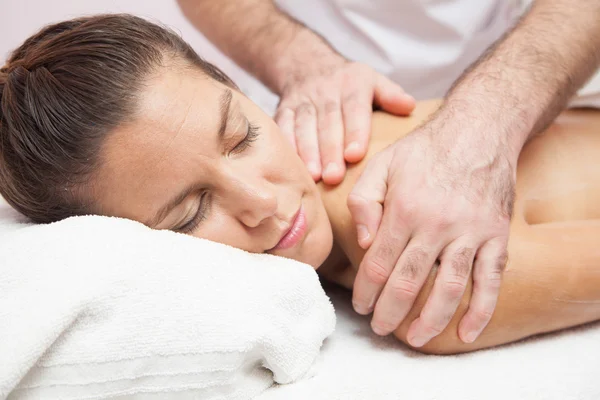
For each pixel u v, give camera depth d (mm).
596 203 978
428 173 798
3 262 657
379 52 1352
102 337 634
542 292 797
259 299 702
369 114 994
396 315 784
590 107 1138
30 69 776
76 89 733
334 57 1133
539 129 972
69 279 637
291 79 1152
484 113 875
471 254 767
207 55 1691
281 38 1229
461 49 1327
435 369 745
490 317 775
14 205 813
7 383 576
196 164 729
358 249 891
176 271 678
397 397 680
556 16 1032
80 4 1731
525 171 970
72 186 755
